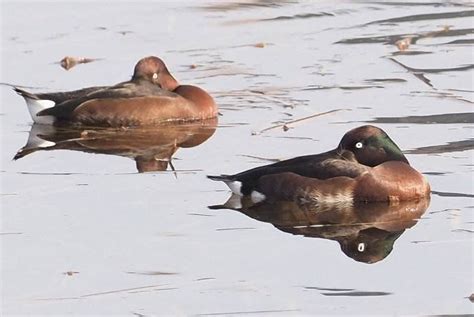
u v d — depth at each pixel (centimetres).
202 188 1717
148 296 1329
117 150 1950
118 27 2853
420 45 2594
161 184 1738
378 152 1666
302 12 2962
